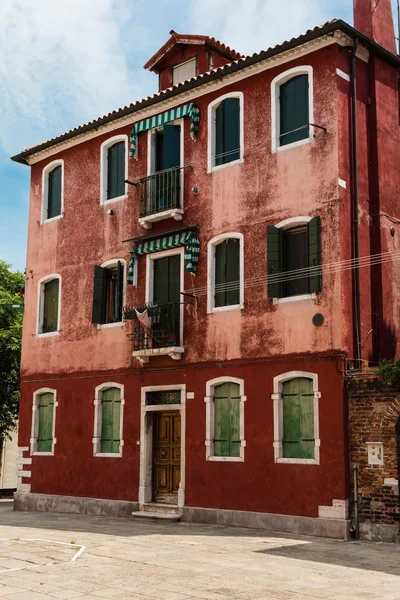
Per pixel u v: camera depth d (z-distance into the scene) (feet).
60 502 68.18
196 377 59.16
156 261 64.90
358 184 53.93
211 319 58.80
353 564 38.45
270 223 56.08
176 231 62.23
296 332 53.01
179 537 48.98
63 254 73.31
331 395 50.24
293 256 54.95
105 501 64.34
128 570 36.47
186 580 33.86
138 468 62.49
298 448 51.96
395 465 46.62
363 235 53.57
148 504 61.11
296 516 50.60
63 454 69.10
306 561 39.29
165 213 62.08
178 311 61.21
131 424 63.72
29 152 77.56
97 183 71.05
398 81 59.82
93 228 70.59
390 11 60.80
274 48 55.93
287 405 53.16
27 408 73.87
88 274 70.33
